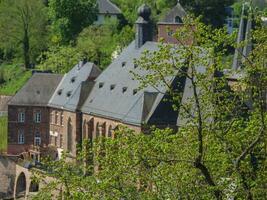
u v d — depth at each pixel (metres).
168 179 96.00
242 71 95.44
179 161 92.88
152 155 95.25
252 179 95.00
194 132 95.06
